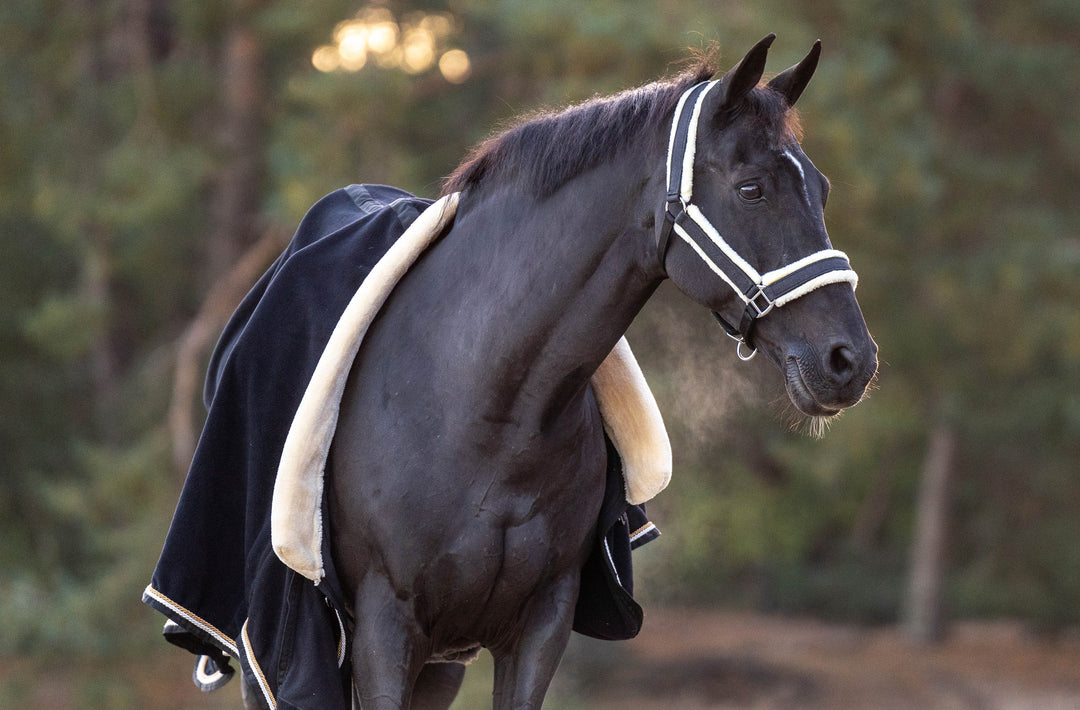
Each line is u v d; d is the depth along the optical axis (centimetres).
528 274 321
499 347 321
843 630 2383
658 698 1739
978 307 1634
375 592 330
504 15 1245
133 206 1313
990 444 1961
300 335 348
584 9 1202
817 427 317
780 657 2038
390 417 330
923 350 1677
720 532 2186
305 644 326
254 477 342
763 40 287
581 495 341
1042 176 1884
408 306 342
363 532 329
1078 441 1895
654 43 1184
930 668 1975
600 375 362
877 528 2958
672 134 304
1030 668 1983
